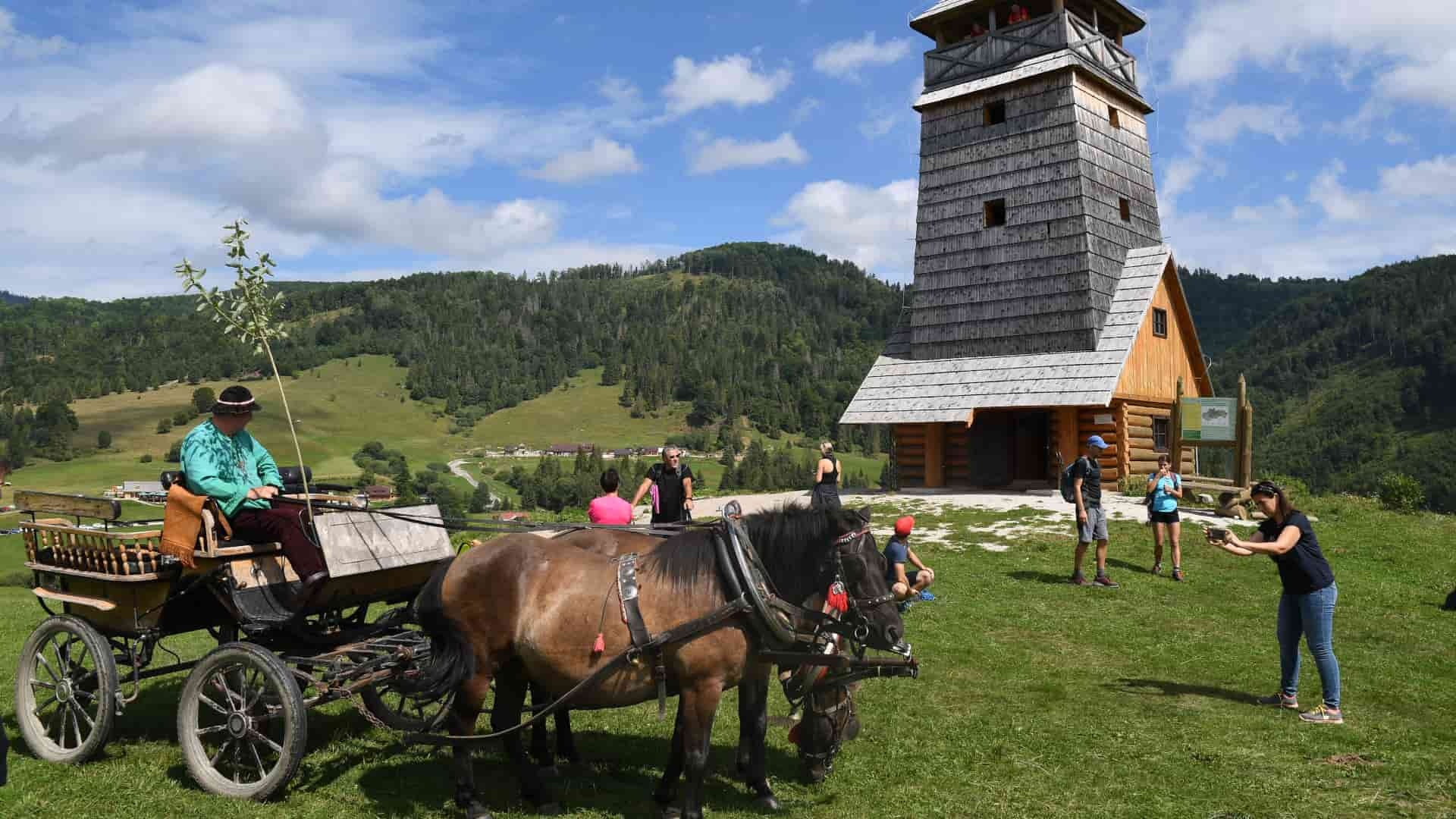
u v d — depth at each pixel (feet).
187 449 24.11
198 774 23.03
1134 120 103.50
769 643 20.63
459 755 21.43
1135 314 90.27
